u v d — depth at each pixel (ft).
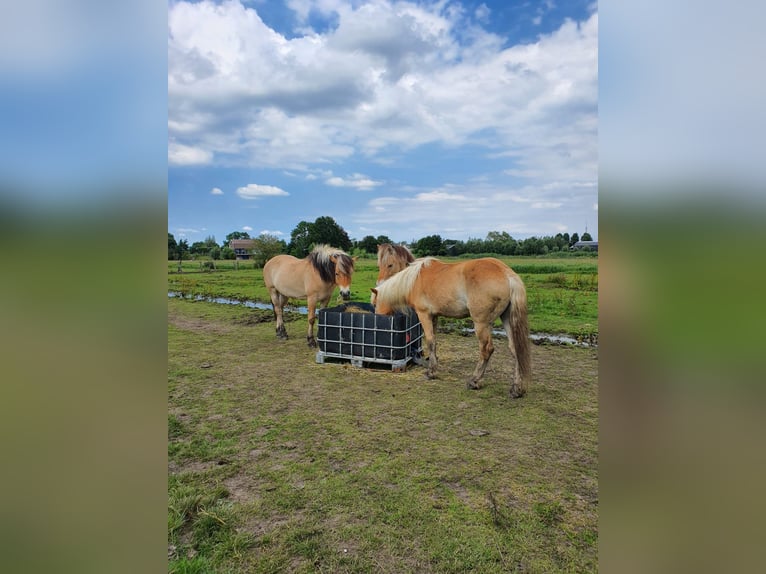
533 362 17.97
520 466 9.45
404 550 6.84
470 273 13.88
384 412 12.74
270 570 6.48
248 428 11.71
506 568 6.42
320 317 18.20
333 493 8.47
